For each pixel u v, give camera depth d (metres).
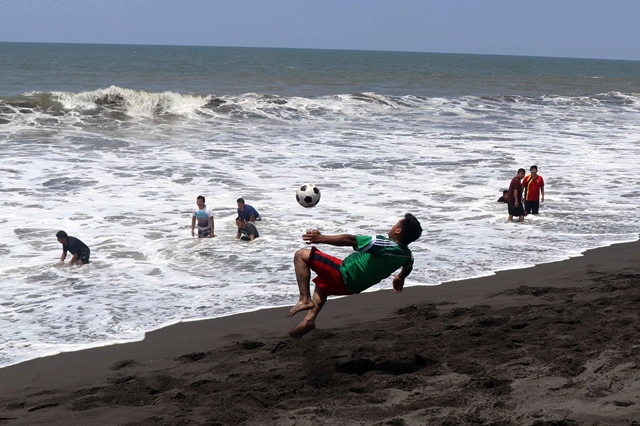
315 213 15.34
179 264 11.85
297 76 61.56
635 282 9.51
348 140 25.58
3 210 14.77
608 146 26.34
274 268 11.71
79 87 42.81
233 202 16.27
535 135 28.91
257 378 6.10
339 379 5.94
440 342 6.85
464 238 13.73
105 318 9.14
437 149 24.38
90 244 12.79
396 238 5.74
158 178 18.42
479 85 56.94
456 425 4.51
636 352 5.56
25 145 22.16
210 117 29.36
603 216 15.88
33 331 8.64
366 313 9.23
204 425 5.08
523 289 9.67
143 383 6.43
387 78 62.50
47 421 5.62
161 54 157.75
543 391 5.05
